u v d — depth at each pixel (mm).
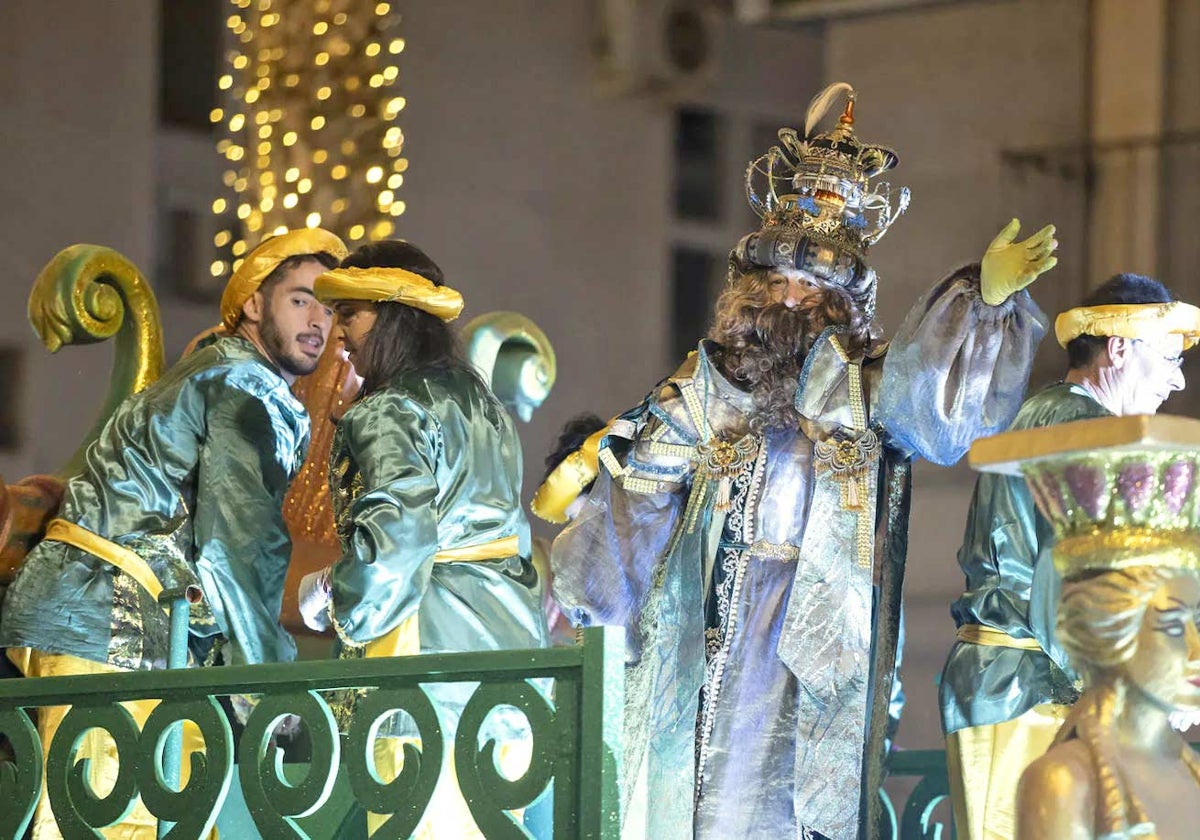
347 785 13883
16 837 13500
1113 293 14703
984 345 12906
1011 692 14203
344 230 21734
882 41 39750
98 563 15273
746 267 13930
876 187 14391
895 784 28469
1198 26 36781
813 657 12898
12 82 37500
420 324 14367
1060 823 9836
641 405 13758
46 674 15039
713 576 13258
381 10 22000
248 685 12648
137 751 13031
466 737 11750
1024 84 38125
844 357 13352
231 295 16328
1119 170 37094
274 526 15812
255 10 22344
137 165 38406
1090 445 9969
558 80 42438
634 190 42906
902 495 13359
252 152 22344
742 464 13328
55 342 17047
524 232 41812
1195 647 10016
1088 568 10188
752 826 12859
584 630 11492
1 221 37156
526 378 19656
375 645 13641
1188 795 10039
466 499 14070
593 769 11281
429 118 41000
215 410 15766
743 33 43344
